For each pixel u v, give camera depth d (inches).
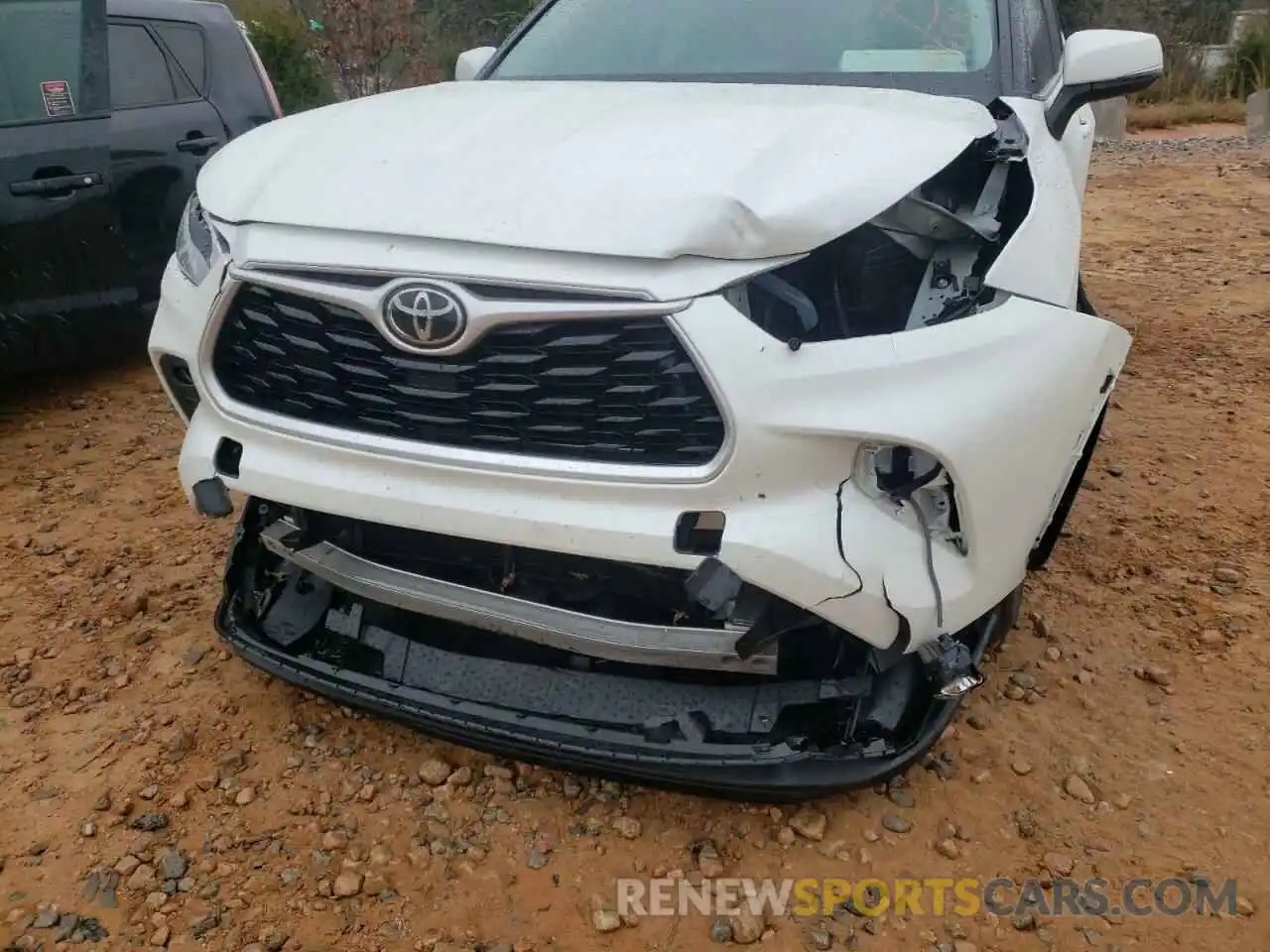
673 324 78.9
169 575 136.4
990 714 110.3
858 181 87.6
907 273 95.1
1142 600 131.0
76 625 125.9
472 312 81.4
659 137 92.5
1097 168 454.0
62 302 180.4
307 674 101.3
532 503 84.3
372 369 87.5
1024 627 124.8
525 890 91.0
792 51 130.4
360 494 88.8
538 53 142.9
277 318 91.3
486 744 94.0
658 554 81.7
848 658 94.3
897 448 86.7
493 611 91.7
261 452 94.3
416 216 85.1
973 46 127.4
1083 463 119.9
